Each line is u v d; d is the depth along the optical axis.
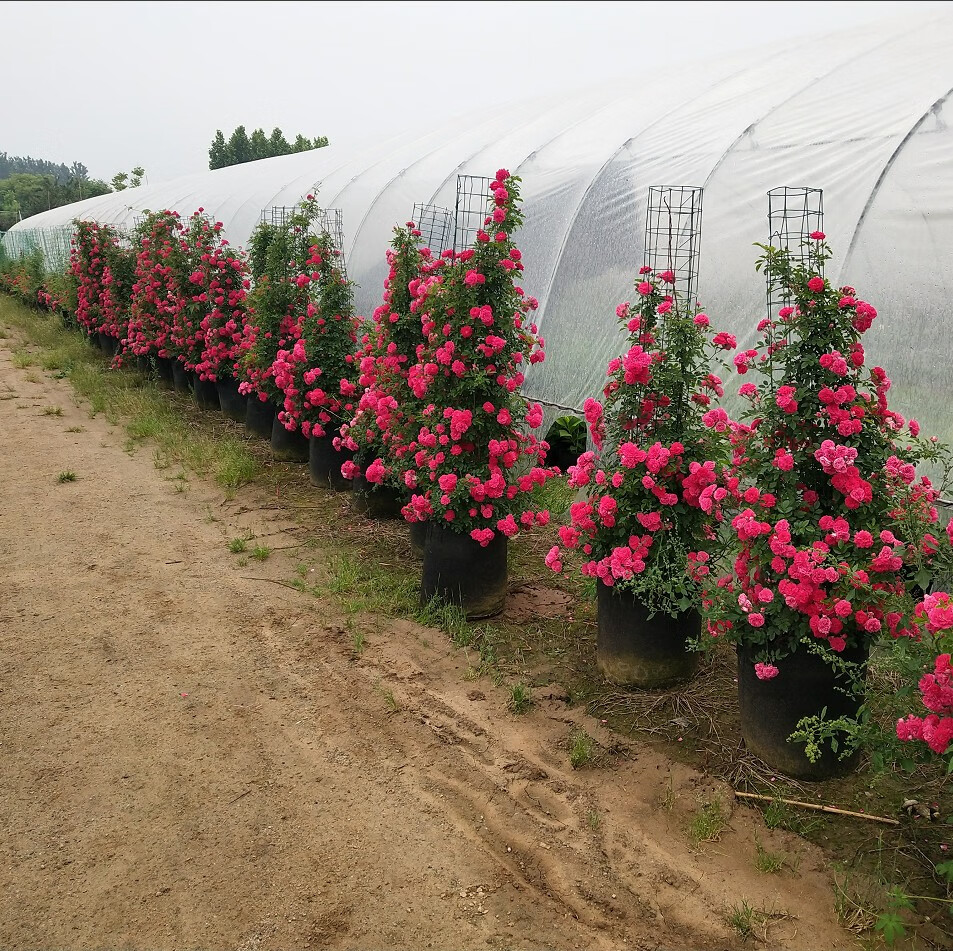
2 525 5.98
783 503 3.02
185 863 2.75
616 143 7.29
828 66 6.75
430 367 4.43
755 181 5.71
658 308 3.76
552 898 2.63
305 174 13.05
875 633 2.88
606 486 3.72
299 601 4.86
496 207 4.54
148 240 11.29
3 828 2.91
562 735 3.52
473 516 4.43
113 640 4.32
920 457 3.18
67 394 10.90
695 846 2.84
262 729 3.55
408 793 3.14
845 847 2.79
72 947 2.41
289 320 7.80
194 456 7.84
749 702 3.26
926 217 4.61
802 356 3.15
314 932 2.47
